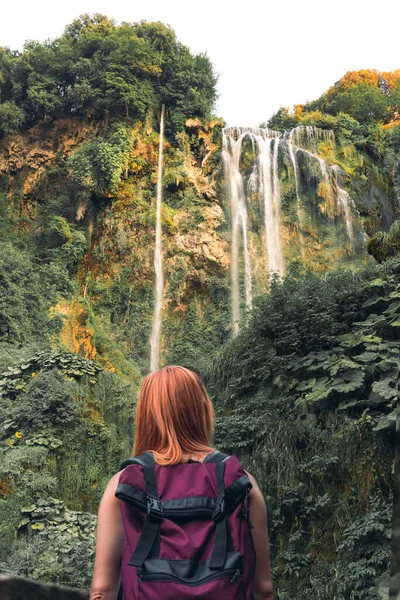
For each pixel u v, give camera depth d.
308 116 41.47
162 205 37.22
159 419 1.22
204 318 36.16
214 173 38.50
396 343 6.65
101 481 11.98
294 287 8.01
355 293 7.46
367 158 40.41
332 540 5.71
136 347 34.97
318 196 38.00
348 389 6.25
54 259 35.50
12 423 11.95
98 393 12.83
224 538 1.05
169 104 39.59
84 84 37.94
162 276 36.28
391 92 46.50
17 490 10.86
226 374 8.10
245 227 37.84
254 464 6.51
